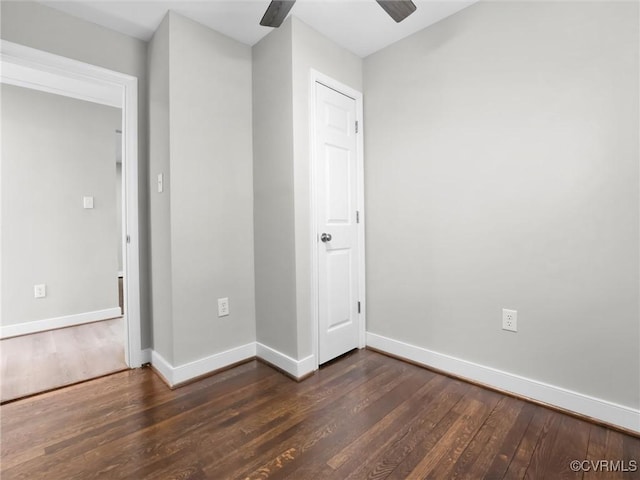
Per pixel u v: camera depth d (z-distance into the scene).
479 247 1.88
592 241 1.53
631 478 1.20
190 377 1.98
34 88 2.83
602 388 1.52
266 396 1.80
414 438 1.43
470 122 1.89
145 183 2.21
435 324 2.09
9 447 1.39
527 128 1.69
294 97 1.97
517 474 1.23
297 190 2.00
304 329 2.05
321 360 2.17
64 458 1.32
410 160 2.18
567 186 1.58
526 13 1.68
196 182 2.01
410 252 2.20
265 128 2.18
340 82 2.26
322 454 1.34
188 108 1.96
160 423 1.55
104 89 2.89
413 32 2.13
